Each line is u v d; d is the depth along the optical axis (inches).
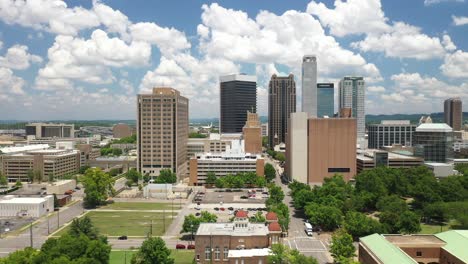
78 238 5915.4
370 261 5310.0
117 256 6801.2
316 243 7559.1
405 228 7352.4
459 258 4958.2
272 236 6427.2
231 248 6368.1
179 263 6422.2
